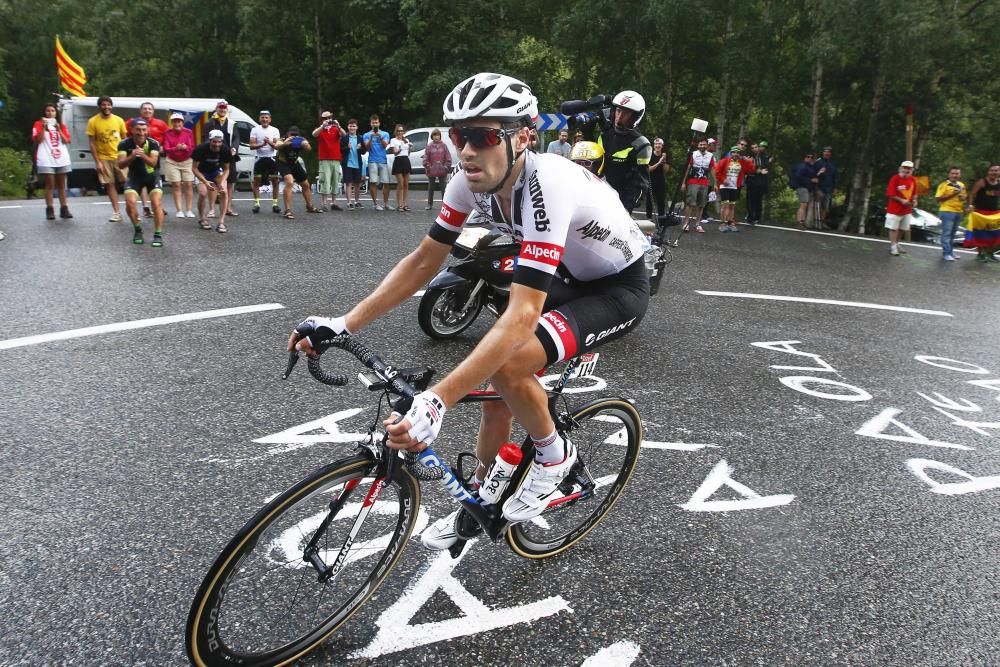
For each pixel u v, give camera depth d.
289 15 23.59
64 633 2.14
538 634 2.27
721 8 17.47
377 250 8.29
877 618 2.45
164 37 24.50
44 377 4.04
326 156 11.57
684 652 2.23
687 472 3.41
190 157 9.92
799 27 17.86
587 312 2.28
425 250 2.27
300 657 2.10
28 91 26.36
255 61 24.06
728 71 17.91
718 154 18.86
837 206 19.53
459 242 4.90
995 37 15.73
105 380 4.04
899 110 18.03
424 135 17.44
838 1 14.98
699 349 5.30
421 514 2.88
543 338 2.15
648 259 5.84
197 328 5.04
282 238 8.77
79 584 2.36
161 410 3.70
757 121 22.55
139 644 2.12
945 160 19.72
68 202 11.62
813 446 3.79
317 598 2.15
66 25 26.06
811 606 2.49
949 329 6.46
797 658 2.24
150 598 2.32
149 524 2.72
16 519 2.70
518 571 2.57
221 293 6.02
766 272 8.67
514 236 2.26
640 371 4.74
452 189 2.21
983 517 3.18
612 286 2.43
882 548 2.88
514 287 1.99
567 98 21.23
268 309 5.61
